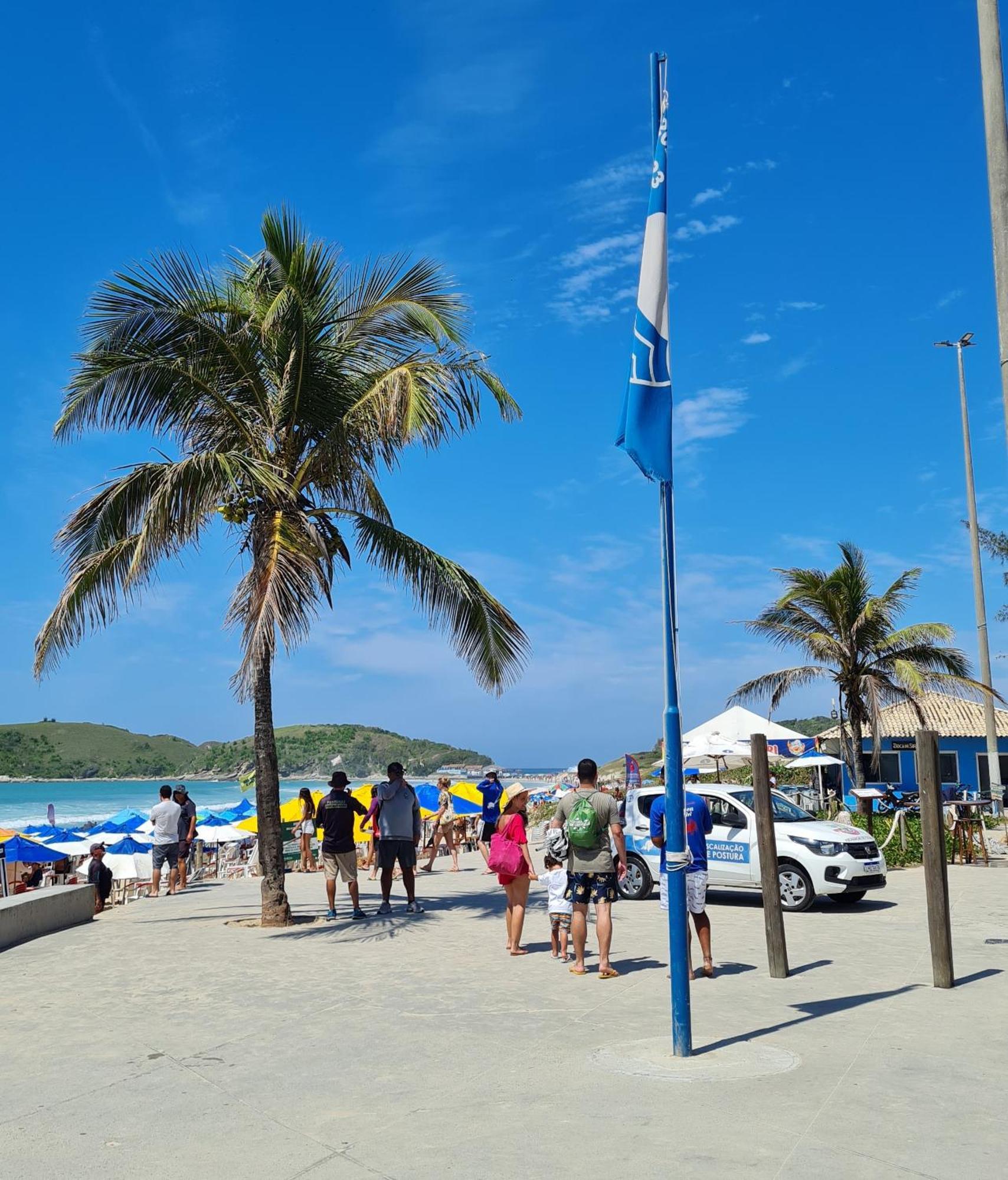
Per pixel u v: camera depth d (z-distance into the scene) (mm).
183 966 10797
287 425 14570
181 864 19984
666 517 6836
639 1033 7266
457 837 25766
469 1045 7039
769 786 9562
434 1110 5598
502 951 11117
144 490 14164
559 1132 5090
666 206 7062
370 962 10594
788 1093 5598
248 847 32500
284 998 8938
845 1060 6332
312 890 19281
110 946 12469
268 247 14281
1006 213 10539
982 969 9641
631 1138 4938
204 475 13344
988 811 29406
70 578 14008
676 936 6539
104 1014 8570
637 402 6832
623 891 15805
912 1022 7414
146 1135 5445
